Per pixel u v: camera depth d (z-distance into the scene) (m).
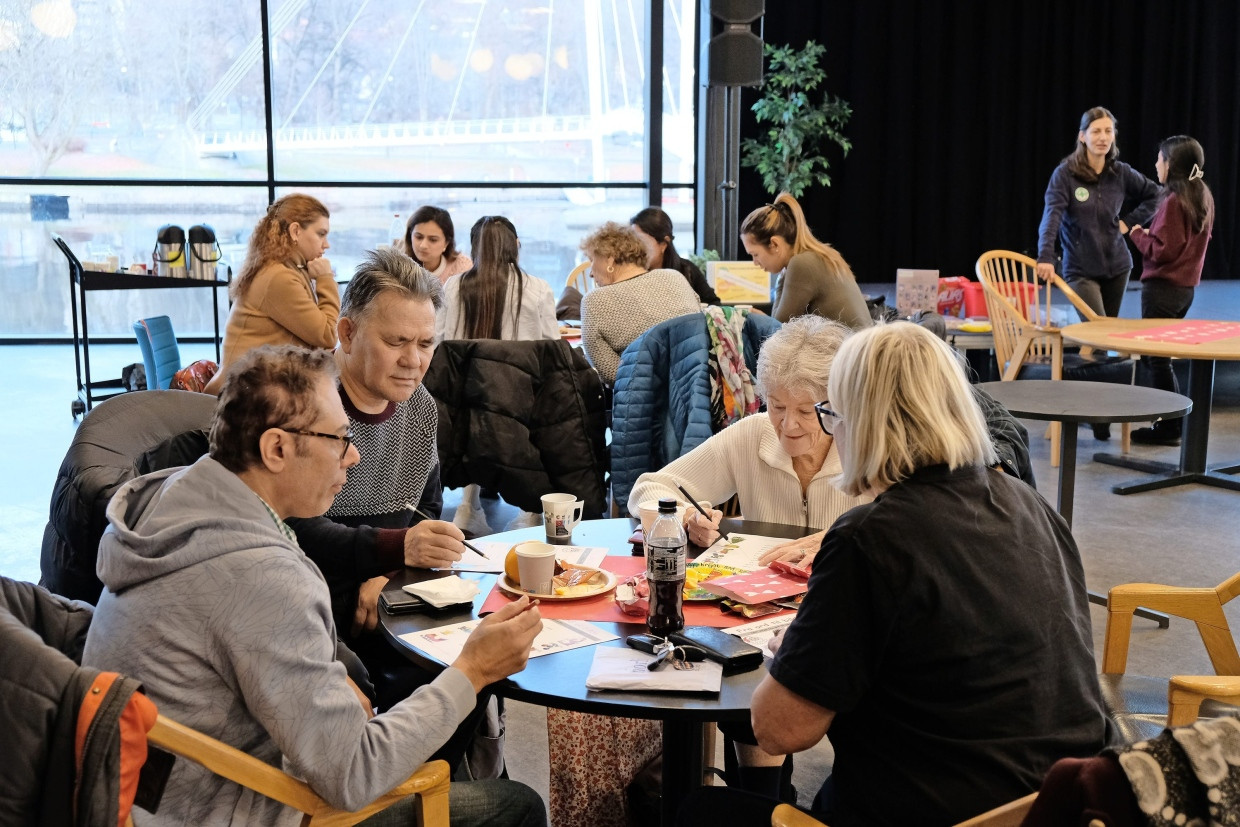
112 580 1.38
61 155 7.93
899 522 1.37
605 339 4.23
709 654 1.65
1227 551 4.18
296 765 1.35
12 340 8.15
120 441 2.13
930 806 1.35
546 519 2.26
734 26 6.71
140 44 7.86
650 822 2.26
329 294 4.10
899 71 10.32
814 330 2.14
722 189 7.07
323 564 2.12
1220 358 4.44
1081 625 1.47
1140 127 10.77
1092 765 1.03
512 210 8.56
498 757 2.45
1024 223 10.80
